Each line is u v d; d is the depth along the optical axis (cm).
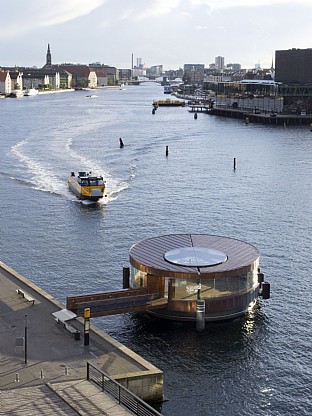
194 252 6381
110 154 16450
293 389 4956
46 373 4438
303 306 6481
